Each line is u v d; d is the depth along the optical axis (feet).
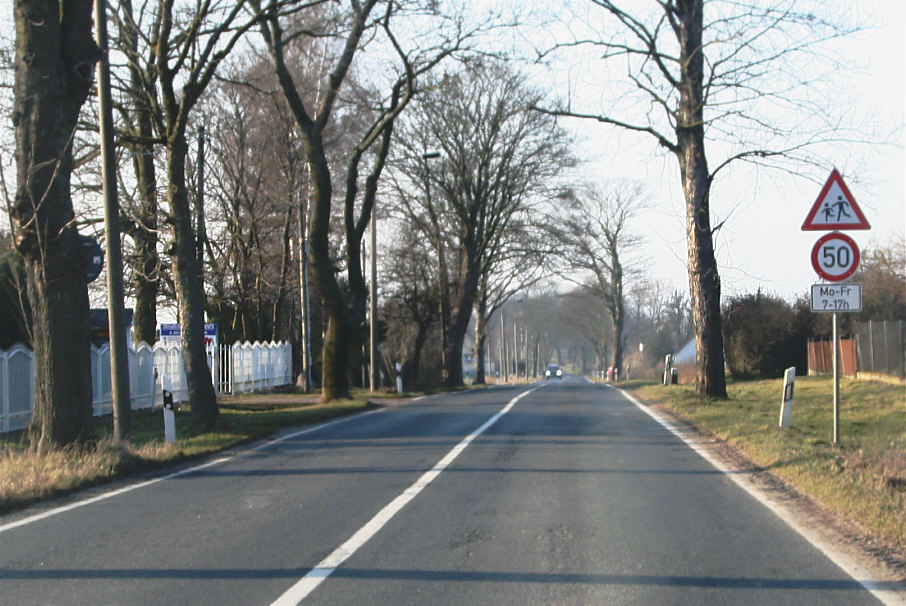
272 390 119.75
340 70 76.07
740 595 18.84
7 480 31.24
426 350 170.19
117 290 42.24
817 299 40.40
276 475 35.96
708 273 68.69
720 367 69.72
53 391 40.11
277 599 18.61
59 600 18.67
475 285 136.87
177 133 53.52
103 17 41.37
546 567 21.02
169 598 18.75
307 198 110.52
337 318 82.28
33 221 39.70
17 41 40.09
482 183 131.54
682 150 66.44
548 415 63.52
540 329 328.70
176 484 34.14
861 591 19.13
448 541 23.70
